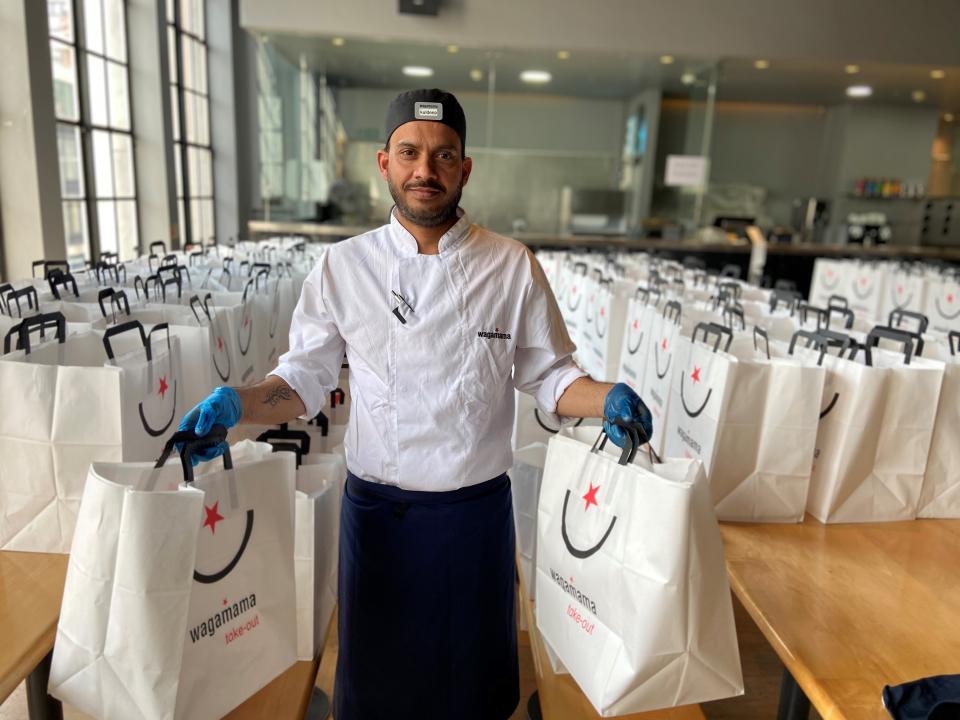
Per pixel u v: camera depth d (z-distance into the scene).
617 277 3.72
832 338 1.67
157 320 1.90
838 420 1.48
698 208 7.52
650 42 6.60
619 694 1.03
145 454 1.26
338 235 6.78
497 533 1.30
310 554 1.26
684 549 0.97
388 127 1.17
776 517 1.51
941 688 0.95
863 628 1.14
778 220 9.93
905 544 1.43
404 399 1.20
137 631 0.88
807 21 6.70
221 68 8.12
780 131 9.75
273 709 1.17
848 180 9.30
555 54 6.68
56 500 1.18
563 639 1.16
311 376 1.23
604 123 7.85
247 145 8.52
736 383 1.46
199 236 8.02
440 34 6.37
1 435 1.17
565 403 1.27
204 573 0.94
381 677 1.33
